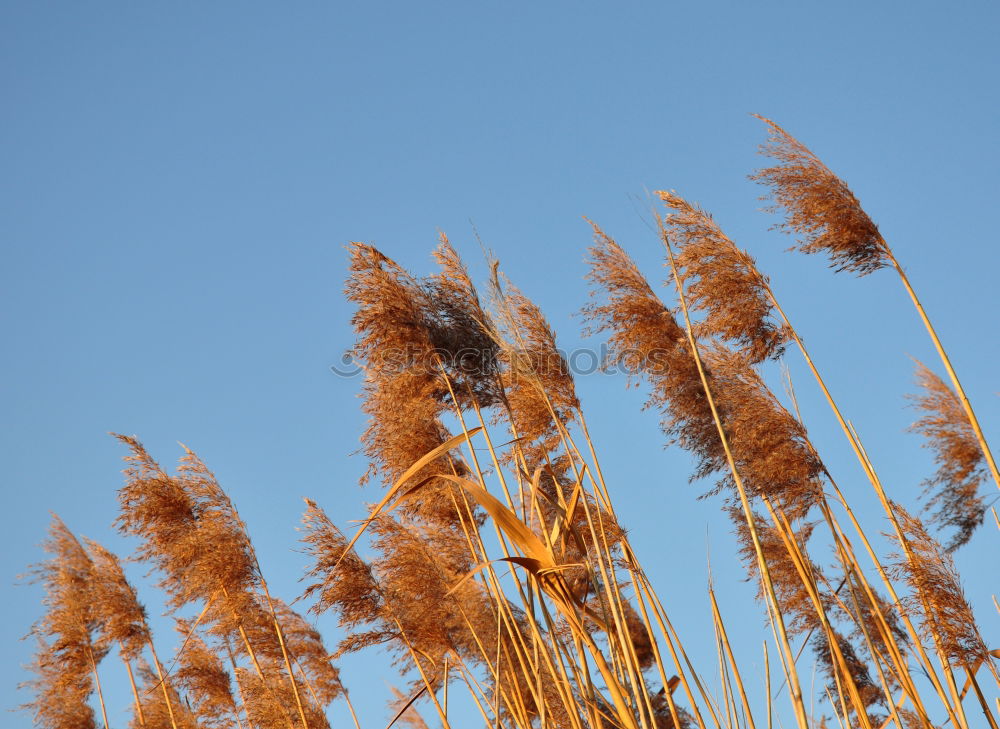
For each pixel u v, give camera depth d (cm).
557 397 373
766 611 379
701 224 385
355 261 364
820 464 374
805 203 382
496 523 327
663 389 377
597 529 365
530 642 372
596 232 384
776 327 381
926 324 375
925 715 360
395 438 379
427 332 361
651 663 388
